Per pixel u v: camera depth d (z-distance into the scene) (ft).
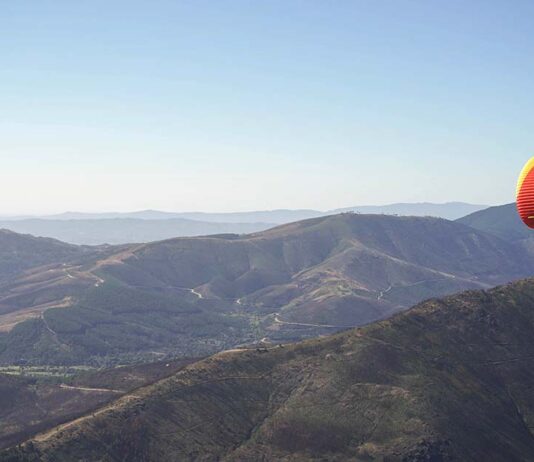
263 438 606.96
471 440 629.51
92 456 541.75
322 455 591.37
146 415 595.47
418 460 592.19
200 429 599.57
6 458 511.40
